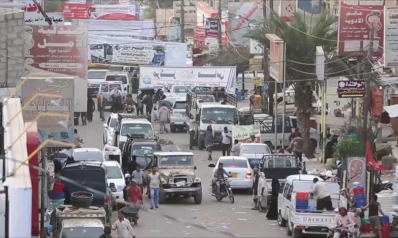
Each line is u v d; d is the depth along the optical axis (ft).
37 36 290.76
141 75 442.91
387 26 269.64
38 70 290.76
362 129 266.57
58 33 291.17
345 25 284.61
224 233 208.23
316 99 390.42
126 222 184.75
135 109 453.58
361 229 179.01
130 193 233.35
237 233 208.23
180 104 418.72
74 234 166.61
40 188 199.93
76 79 291.79
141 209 244.42
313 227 195.21
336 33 335.47
